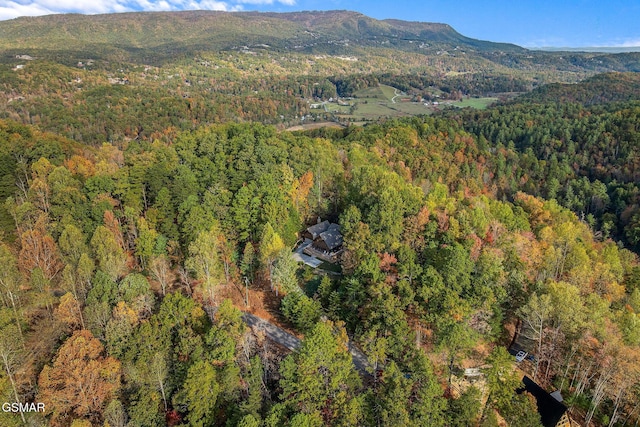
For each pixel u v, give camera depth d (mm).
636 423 46344
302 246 83375
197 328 51062
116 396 44281
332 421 41750
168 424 44188
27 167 85438
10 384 41906
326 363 43469
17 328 47000
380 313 52938
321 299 61938
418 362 43344
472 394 43625
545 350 54844
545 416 45469
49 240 60344
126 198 73875
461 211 72000
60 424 42125
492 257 60312
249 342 51656
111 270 55875
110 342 47031
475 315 54250
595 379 50875
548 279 63000
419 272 57594
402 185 85688
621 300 65312
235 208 74188
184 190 75062
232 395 44906
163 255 63750
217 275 64062
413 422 40469
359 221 72062
